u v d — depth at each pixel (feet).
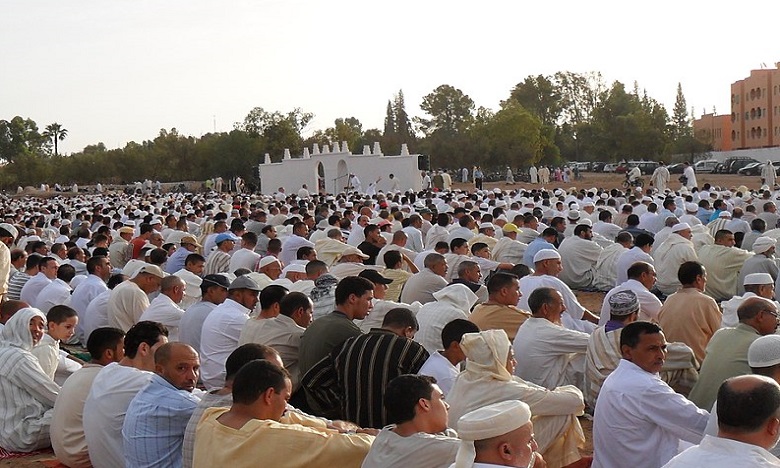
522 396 17.08
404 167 153.69
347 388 19.71
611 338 21.83
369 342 19.77
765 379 11.58
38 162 295.48
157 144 286.25
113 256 50.08
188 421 17.24
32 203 133.69
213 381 25.43
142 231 53.06
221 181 202.18
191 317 27.68
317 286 27.94
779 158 224.12
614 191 86.17
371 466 13.98
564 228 53.52
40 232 61.67
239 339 24.22
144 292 32.17
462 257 39.37
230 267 43.27
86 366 21.36
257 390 14.74
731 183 164.25
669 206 63.67
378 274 28.35
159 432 17.49
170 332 29.19
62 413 20.94
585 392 23.26
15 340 23.52
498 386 17.04
